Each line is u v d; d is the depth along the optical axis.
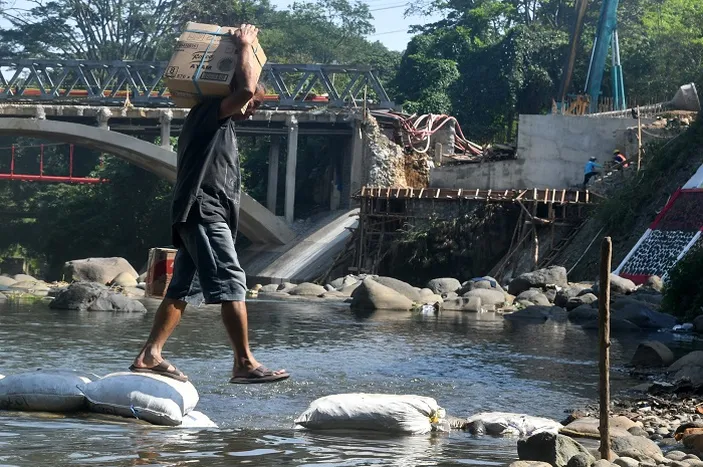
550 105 58.88
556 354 16.48
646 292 27.12
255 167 60.44
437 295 30.11
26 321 18.73
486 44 64.12
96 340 15.55
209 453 6.46
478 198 38.88
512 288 31.67
